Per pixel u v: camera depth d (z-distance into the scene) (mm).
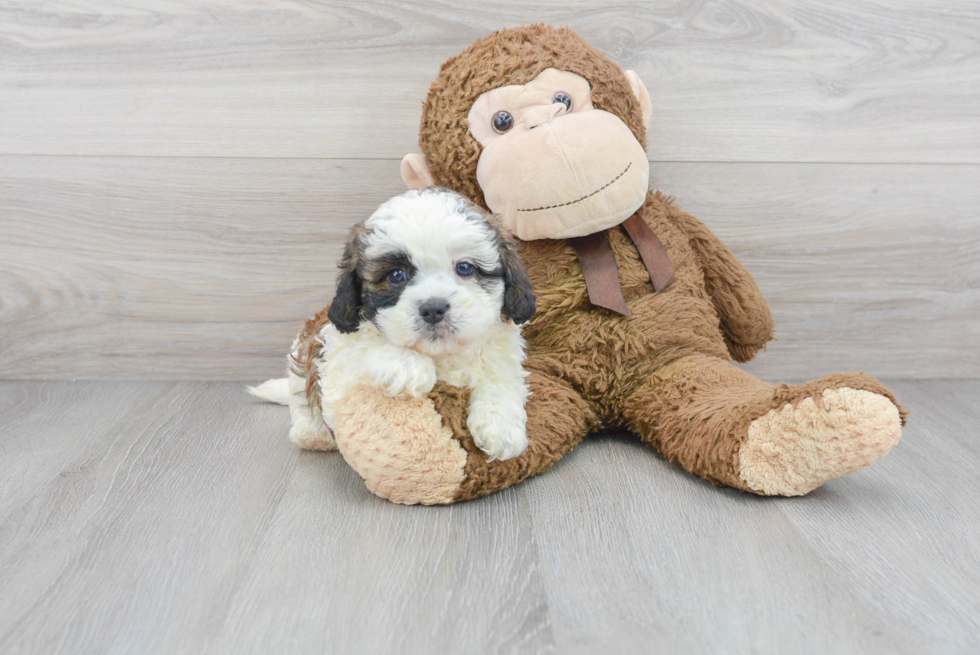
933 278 2324
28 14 2100
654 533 1370
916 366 2391
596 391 1832
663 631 1074
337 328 1476
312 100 2174
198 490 1568
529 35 1836
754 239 2283
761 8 2145
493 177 1710
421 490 1462
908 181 2254
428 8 2127
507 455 1461
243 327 2318
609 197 1694
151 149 2188
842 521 1419
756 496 1527
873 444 1355
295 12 2123
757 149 2225
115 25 2113
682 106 2189
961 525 1406
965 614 1117
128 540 1349
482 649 1038
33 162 2180
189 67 2143
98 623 1097
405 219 1419
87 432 1909
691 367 1780
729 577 1218
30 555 1292
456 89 1806
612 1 2129
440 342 1387
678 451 1639
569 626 1088
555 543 1335
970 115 2219
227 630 1081
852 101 2201
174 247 2258
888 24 2164
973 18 2168
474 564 1262
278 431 1934
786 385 1490
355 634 1072
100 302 2289
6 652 1030
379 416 1435
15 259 2246
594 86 1782
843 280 2318
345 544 1332
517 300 1491
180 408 2104
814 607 1134
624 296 1824
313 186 2229
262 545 1330
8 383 2318
